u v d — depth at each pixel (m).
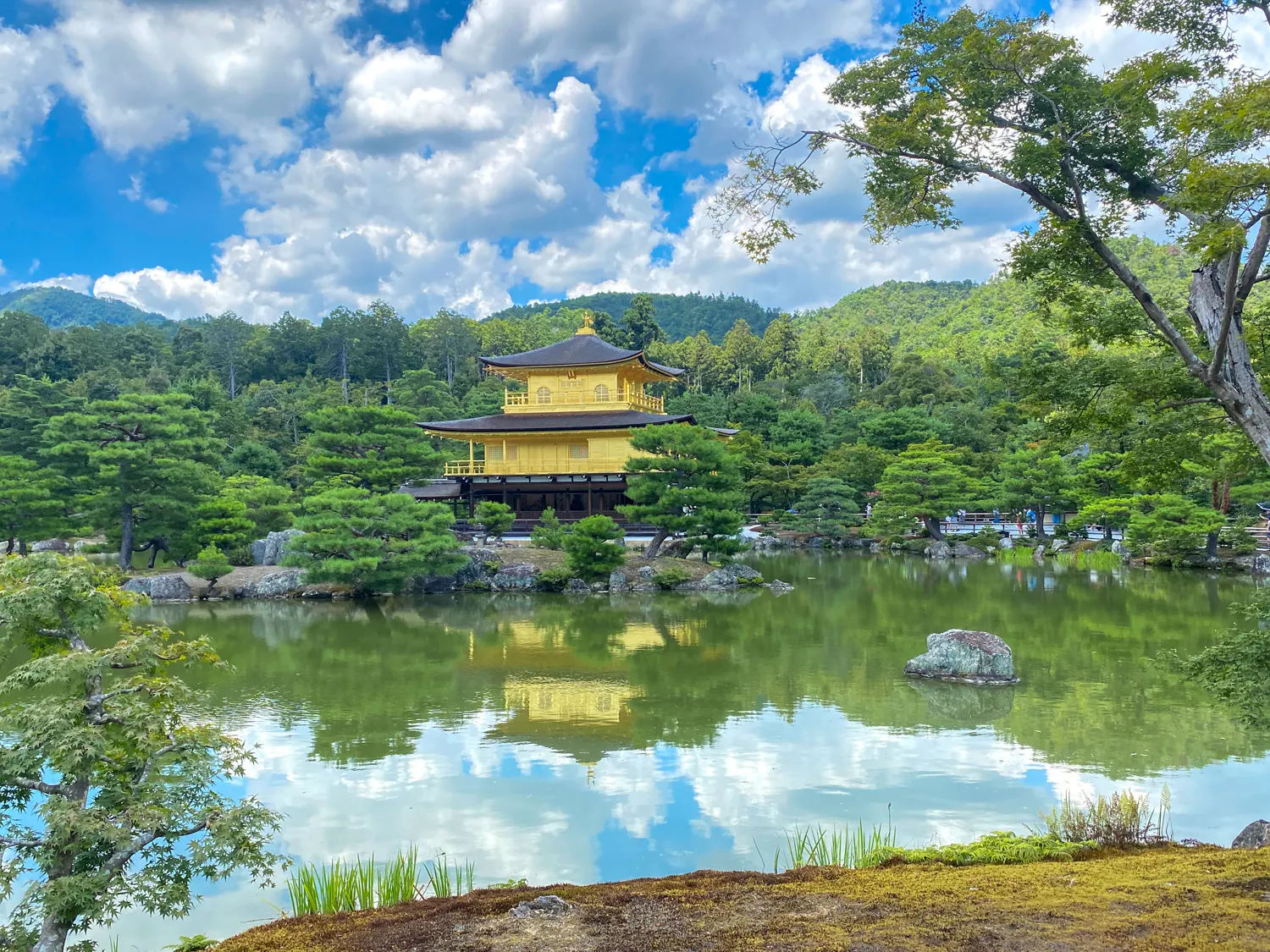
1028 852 12.19
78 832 9.33
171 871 10.27
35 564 10.66
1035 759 20.31
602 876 14.43
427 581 50.94
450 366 155.38
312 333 156.50
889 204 16.09
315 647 35.22
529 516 68.81
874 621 40.00
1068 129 14.89
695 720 24.12
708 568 53.94
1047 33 14.12
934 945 8.27
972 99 14.98
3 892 9.58
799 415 105.50
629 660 32.34
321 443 60.88
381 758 21.06
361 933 9.48
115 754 10.49
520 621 40.97
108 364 130.38
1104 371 15.47
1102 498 65.69
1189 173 12.20
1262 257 13.20
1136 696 26.19
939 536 75.50
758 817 16.91
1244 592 46.28
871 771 19.61
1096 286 17.20
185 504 54.28
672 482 54.59
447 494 69.25
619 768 20.05
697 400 121.44
